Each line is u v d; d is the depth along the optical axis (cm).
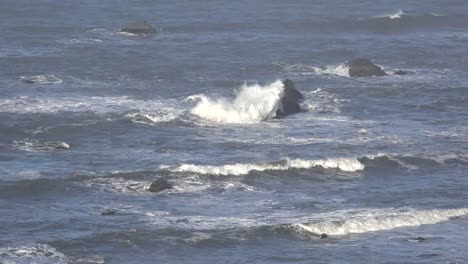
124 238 15050
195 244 15012
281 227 15450
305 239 15262
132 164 18212
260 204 16512
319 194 17050
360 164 18338
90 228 15400
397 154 18825
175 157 18662
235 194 16912
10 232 15238
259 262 14525
